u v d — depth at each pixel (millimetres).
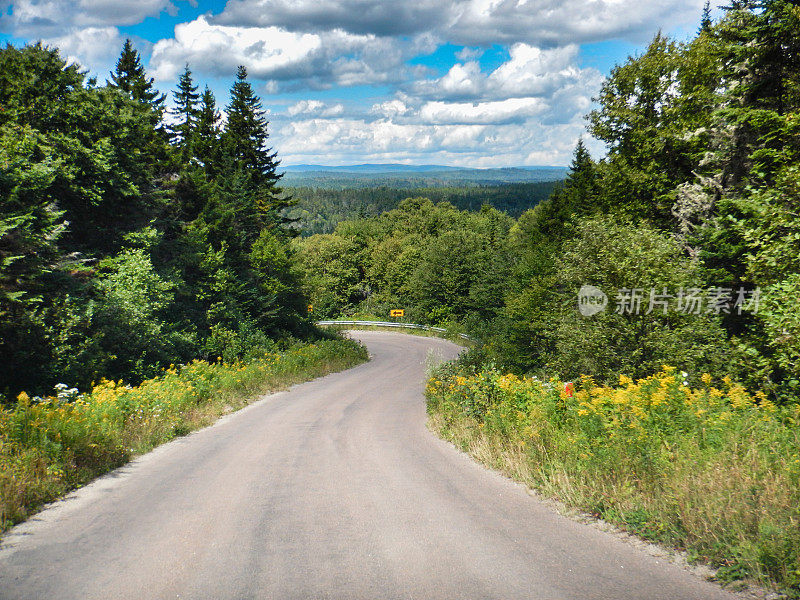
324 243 98000
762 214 10258
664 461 5797
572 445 7188
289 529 5082
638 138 24266
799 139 13555
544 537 4789
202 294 29484
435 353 43719
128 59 42875
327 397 19938
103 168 20516
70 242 21672
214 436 11508
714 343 12719
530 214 82312
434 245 75125
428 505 5887
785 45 15359
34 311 13664
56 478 6719
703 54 21891
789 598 3537
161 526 5219
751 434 6520
